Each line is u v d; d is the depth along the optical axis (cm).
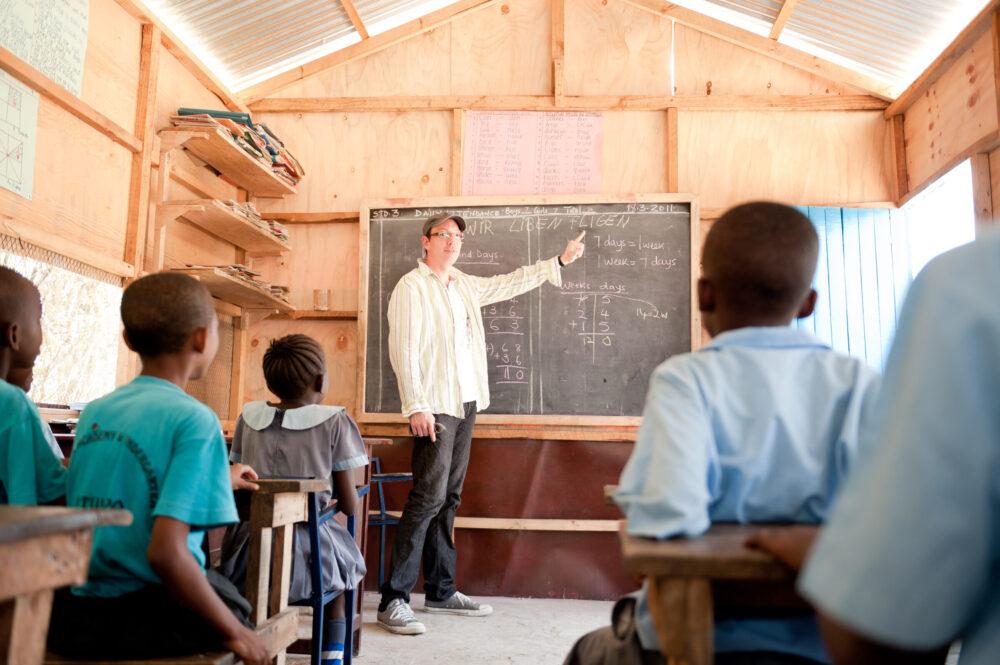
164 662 108
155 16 340
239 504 164
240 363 407
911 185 393
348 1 385
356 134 430
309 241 427
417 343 326
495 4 430
